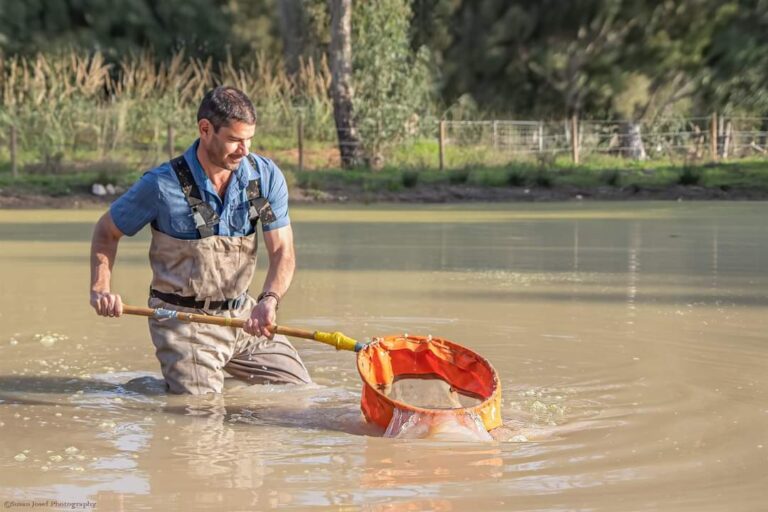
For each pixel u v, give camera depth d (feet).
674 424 18.71
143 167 93.35
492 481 15.61
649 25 121.39
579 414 19.52
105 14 132.77
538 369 23.07
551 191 89.97
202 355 21.68
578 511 14.32
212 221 21.71
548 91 130.82
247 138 20.97
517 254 45.14
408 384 21.27
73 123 99.86
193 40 134.62
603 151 119.34
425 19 133.28
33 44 128.98
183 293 21.88
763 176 94.63
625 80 123.13
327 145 108.47
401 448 17.42
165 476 15.85
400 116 103.71
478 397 20.56
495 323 28.27
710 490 15.16
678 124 123.24
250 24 136.98
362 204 83.15
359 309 30.45
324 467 16.34
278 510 14.37
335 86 101.86
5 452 17.12
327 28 127.95
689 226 60.08
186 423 19.17
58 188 83.66
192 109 107.14
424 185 91.30
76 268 40.06
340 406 20.54
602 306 30.94
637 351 24.80
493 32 129.90
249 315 22.59
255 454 17.08
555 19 126.21
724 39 120.06
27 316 29.43
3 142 97.71
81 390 21.57
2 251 46.42
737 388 21.27
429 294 33.35
